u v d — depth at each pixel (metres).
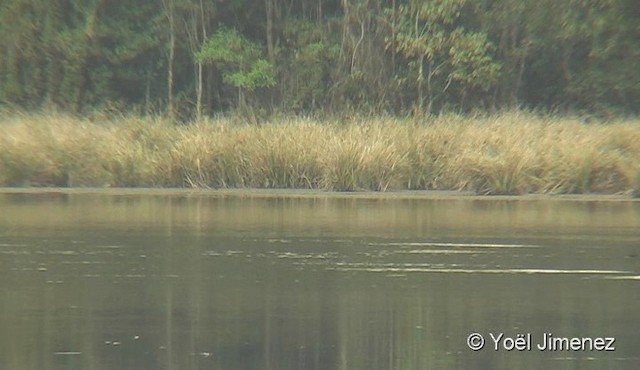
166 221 71.69
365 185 94.06
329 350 38.53
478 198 89.38
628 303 45.81
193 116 153.50
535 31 156.88
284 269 53.12
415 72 155.62
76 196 89.00
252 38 161.00
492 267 54.00
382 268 53.56
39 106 154.88
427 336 40.53
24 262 54.66
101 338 39.84
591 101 157.50
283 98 155.00
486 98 157.12
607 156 93.50
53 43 156.50
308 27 159.75
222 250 58.88
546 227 69.38
